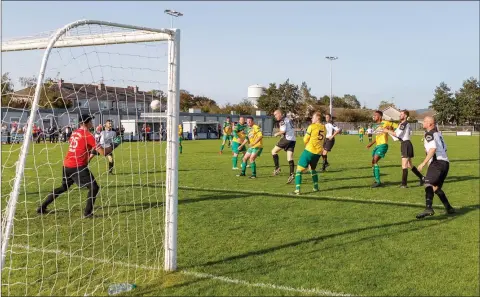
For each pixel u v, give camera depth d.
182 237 6.39
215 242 6.14
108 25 4.50
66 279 4.78
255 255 5.57
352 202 9.06
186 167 16.25
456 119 85.19
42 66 4.12
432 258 5.47
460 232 6.68
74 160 7.38
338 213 8.00
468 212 8.12
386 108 92.50
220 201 9.15
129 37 5.12
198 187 11.12
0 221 4.57
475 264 5.25
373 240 6.25
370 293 4.39
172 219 5.03
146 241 6.11
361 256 5.54
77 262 5.30
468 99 83.00
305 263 5.27
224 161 18.86
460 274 4.93
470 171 15.12
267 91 80.19
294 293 4.38
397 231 6.73
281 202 9.05
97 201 9.07
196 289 4.48
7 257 5.45
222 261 5.35
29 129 4.20
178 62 5.00
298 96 80.94
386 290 4.47
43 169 14.80
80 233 6.59
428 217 7.70
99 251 5.71
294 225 7.09
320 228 6.90
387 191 10.52
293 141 12.28
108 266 5.17
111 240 6.21
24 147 4.21
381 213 8.01
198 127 53.12
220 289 4.48
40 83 4.14
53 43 4.15
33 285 4.61
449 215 7.85
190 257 5.50
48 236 6.40
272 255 5.58
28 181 11.90
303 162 10.03
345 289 4.49
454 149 28.44
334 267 5.14
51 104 5.38
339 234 6.55
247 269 5.07
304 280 4.73
